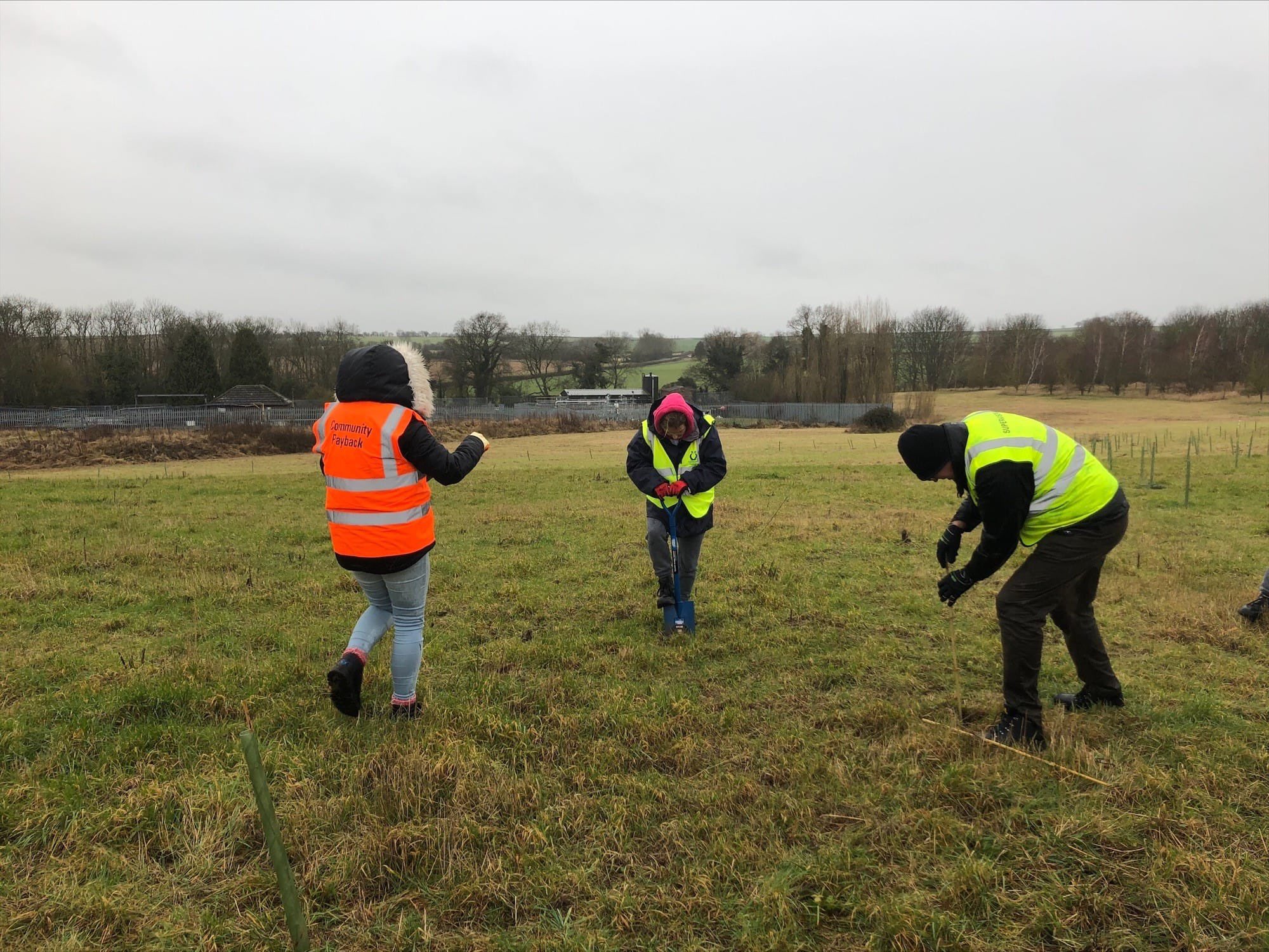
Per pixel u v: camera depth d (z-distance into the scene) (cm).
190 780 312
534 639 514
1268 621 529
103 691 404
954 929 231
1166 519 973
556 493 1342
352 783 312
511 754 341
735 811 299
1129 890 250
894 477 1570
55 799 296
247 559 767
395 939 229
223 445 3195
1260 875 254
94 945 226
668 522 524
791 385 7181
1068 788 310
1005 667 360
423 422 364
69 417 4684
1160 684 426
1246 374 7006
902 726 372
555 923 238
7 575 665
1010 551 352
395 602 372
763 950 225
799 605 595
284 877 214
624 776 323
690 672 454
